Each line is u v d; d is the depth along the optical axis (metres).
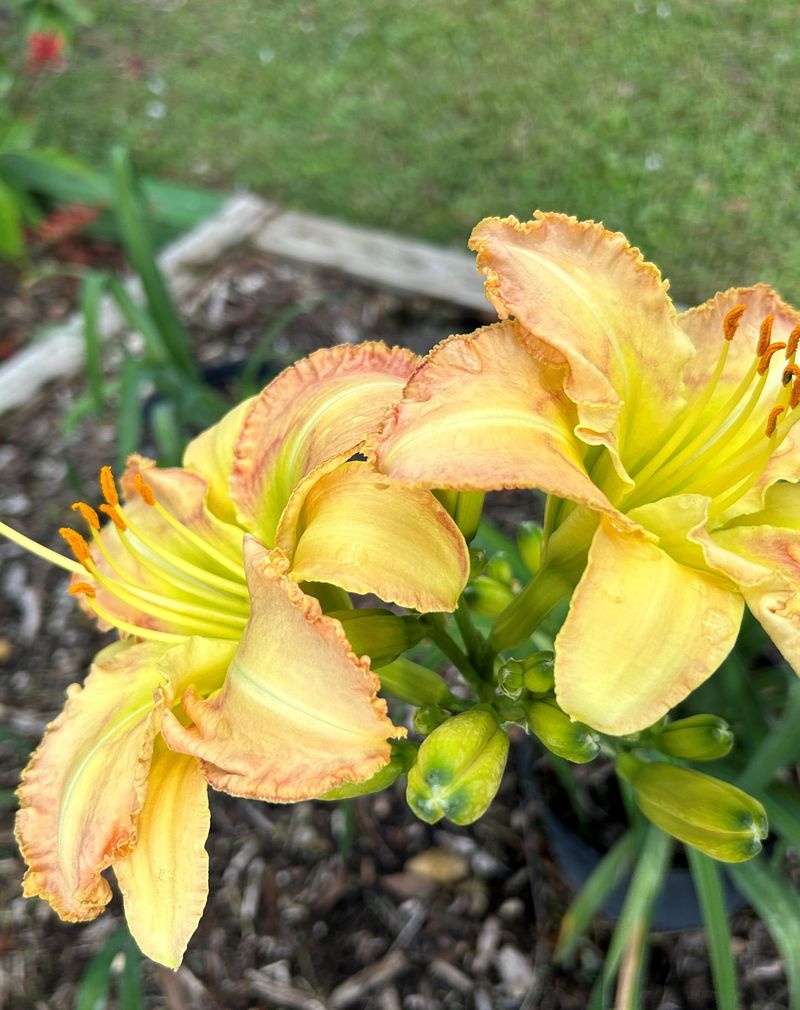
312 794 0.14
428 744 0.17
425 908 0.34
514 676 0.18
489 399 0.15
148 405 0.49
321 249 0.55
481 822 0.35
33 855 0.18
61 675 0.42
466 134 0.63
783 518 0.18
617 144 0.60
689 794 0.18
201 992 0.33
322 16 0.75
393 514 0.16
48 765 0.19
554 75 0.65
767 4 0.66
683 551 0.16
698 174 0.57
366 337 0.52
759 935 0.32
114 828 0.17
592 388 0.16
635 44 0.66
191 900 0.16
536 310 0.16
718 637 0.15
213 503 0.22
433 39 0.71
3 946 0.35
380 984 0.33
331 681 0.14
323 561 0.16
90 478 0.47
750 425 0.18
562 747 0.18
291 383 0.20
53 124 0.70
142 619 0.21
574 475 0.15
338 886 0.35
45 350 0.53
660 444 0.18
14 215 0.54
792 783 0.31
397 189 0.61
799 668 0.15
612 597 0.15
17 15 0.79
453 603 0.16
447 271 0.53
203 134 0.68
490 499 0.44
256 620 0.16
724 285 0.52
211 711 0.16
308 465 0.19
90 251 0.61
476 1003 0.32
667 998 0.31
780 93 0.60
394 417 0.15
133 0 0.81
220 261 0.56
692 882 0.28
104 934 0.35
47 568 0.45
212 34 0.76
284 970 0.33
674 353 0.18
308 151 0.65
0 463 0.49
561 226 0.18
